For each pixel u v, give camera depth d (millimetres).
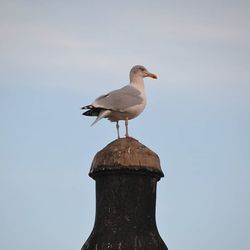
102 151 13648
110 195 13312
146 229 13109
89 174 13766
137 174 13297
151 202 13414
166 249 13008
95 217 13594
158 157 13781
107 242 12820
